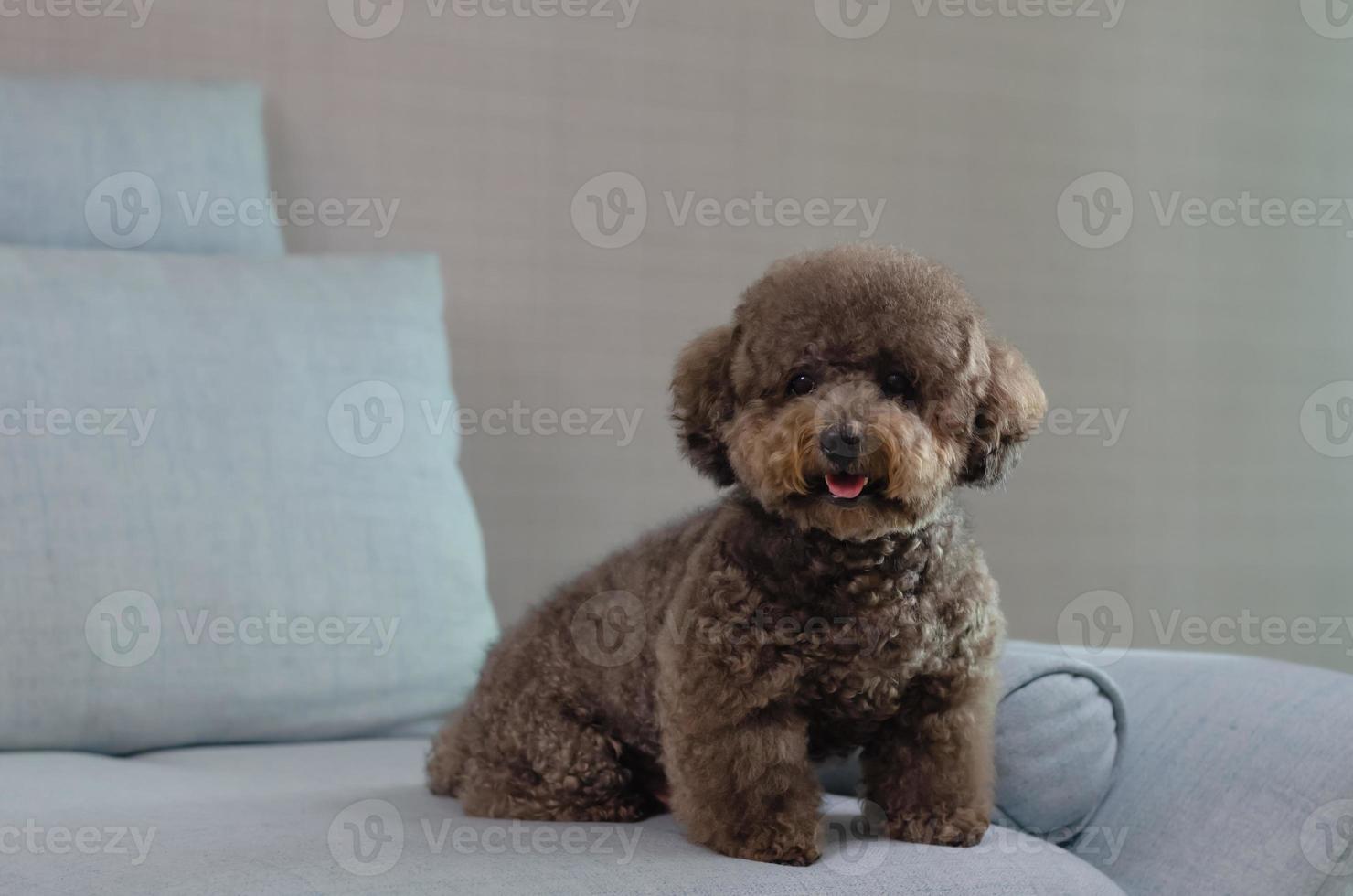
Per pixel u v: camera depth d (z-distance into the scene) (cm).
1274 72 333
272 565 219
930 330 150
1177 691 192
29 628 204
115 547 210
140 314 222
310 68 281
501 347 290
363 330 238
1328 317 336
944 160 314
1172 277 326
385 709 226
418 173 286
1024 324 317
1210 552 325
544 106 292
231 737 218
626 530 294
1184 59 328
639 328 296
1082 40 322
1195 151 328
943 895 144
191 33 275
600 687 173
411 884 133
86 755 205
